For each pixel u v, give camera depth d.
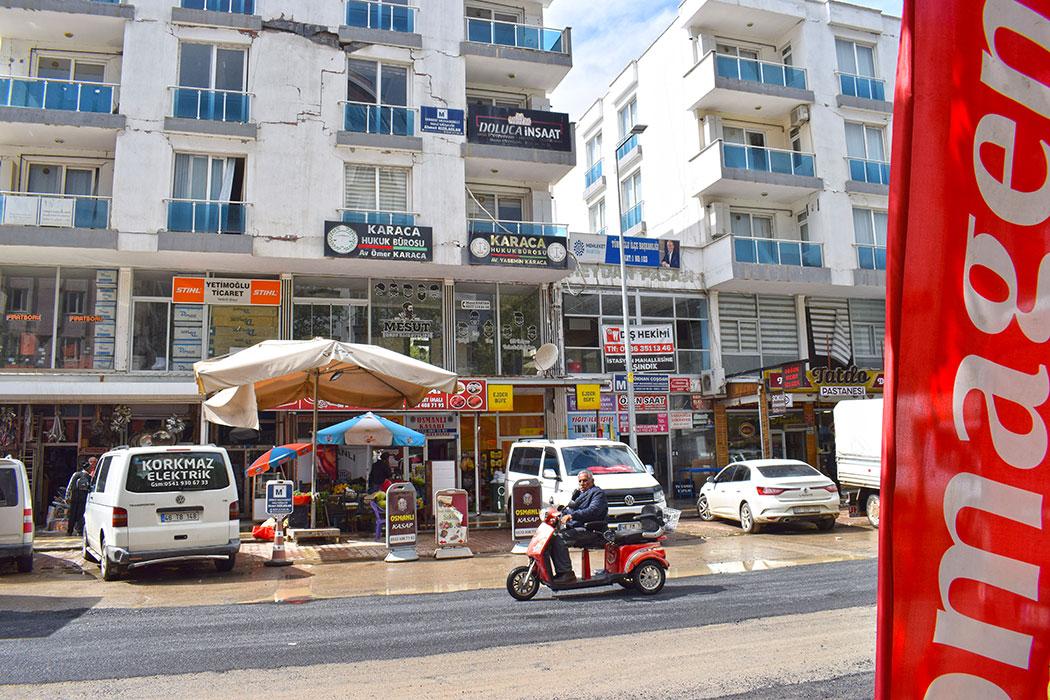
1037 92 1.46
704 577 10.88
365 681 5.71
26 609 9.03
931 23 1.45
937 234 1.42
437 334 22.45
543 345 22.36
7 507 12.12
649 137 30.41
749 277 24.67
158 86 20.44
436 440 22.14
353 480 19.92
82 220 19.56
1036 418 1.42
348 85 22.20
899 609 1.37
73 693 5.49
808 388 20.88
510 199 25.31
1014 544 1.40
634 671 5.88
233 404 12.87
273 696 5.37
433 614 8.45
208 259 20.16
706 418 25.00
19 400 18.72
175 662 6.36
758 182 25.73
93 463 18.39
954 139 1.43
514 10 26.11
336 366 14.38
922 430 1.40
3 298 19.61
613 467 14.89
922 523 1.39
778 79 27.11
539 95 25.95
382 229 20.92
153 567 12.78
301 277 21.75
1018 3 1.47
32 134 20.05
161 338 20.31
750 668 5.89
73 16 20.22
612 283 24.62
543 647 6.75
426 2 23.31
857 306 27.44
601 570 10.19
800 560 12.33
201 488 11.65
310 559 13.40
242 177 20.98
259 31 21.45
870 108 27.73
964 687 1.36
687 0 27.50
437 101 22.78
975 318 1.42
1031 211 1.44
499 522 18.34
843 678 5.55
